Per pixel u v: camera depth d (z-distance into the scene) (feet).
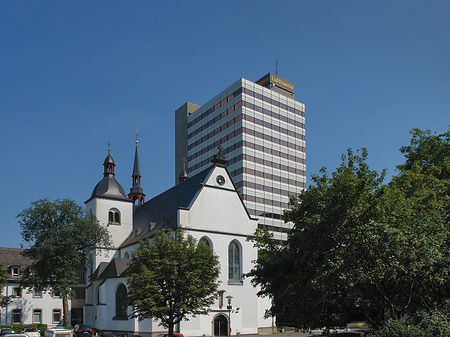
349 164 99.50
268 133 391.04
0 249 240.73
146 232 228.84
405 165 175.73
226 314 193.67
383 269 86.02
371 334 77.66
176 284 140.05
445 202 108.78
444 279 94.07
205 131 418.92
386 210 92.53
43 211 202.08
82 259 209.05
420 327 72.49
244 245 208.54
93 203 253.65
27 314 224.53
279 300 103.30
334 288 95.35
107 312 199.31
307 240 95.25
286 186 395.34
